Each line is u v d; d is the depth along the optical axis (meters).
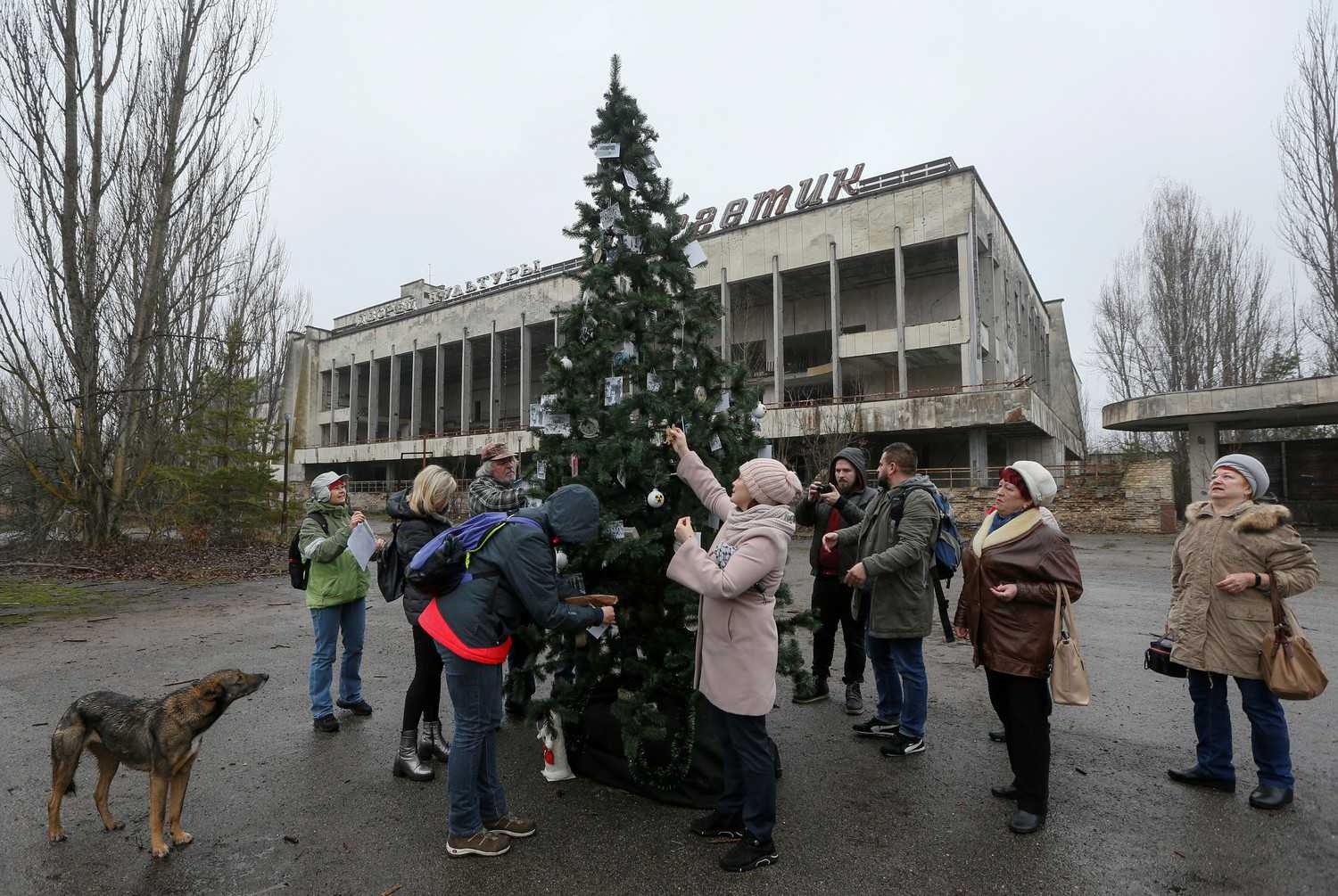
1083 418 55.28
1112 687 5.75
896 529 4.38
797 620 3.96
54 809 3.24
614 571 3.82
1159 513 21.09
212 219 18.27
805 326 37.50
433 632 3.01
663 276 4.12
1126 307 32.66
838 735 4.72
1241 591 3.56
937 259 32.69
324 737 4.64
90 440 15.50
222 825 3.43
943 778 3.97
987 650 3.46
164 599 10.65
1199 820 3.42
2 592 11.14
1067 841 3.23
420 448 45.41
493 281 47.69
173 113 16.50
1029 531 3.49
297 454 53.94
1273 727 3.54
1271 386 19.80
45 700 5.47
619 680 3.96
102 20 15.64
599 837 3.28
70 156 15.16
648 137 4.28
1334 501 22.33
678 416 3.77
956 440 33.66
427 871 2.98
